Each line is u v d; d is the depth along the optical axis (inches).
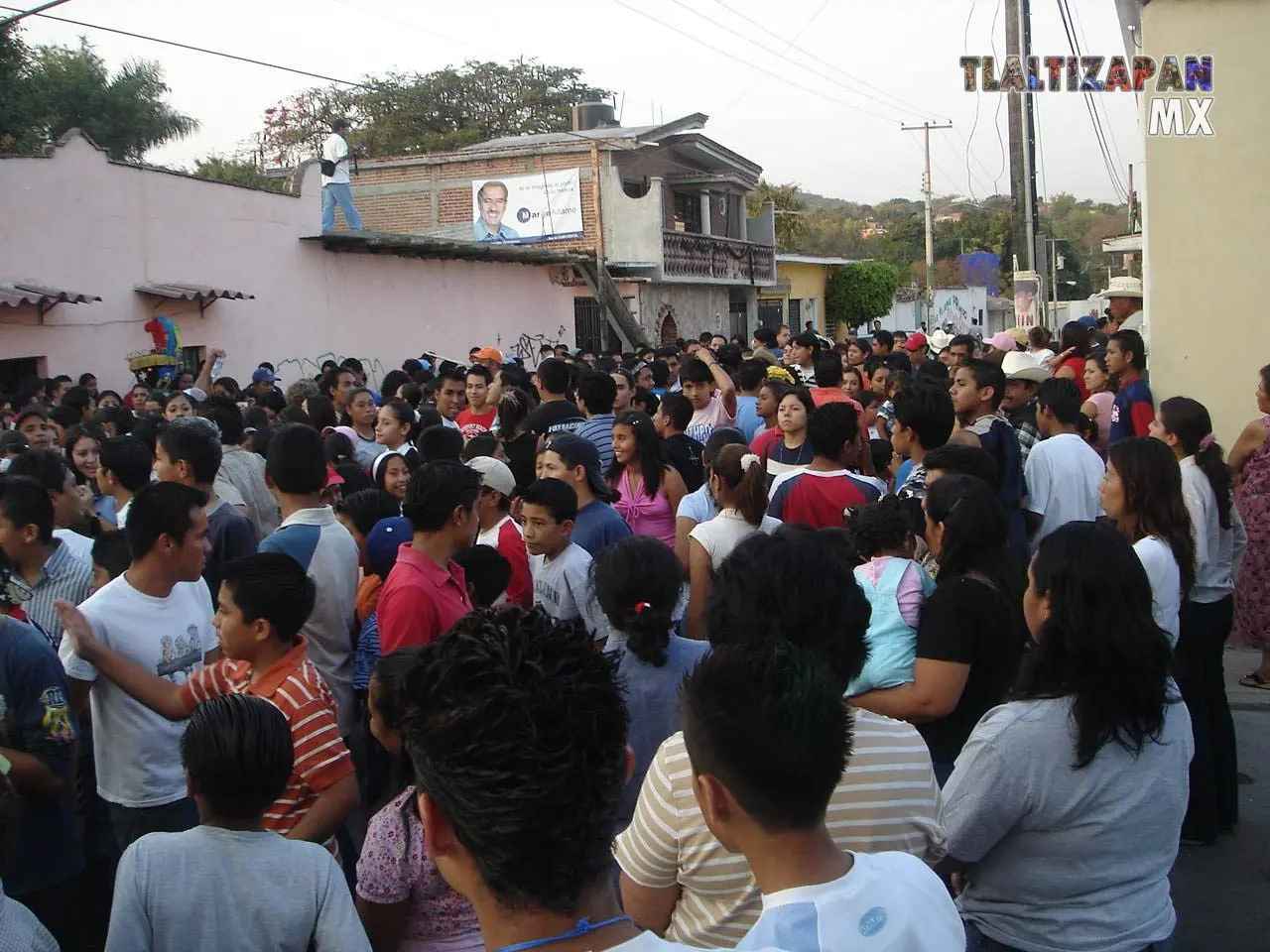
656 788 95.2
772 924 69.2
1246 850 189.0
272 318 653.9
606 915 62.0
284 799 125.6
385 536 206.1
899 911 70.1
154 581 149.9
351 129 1734.7
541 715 60.5
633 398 361.7
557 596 183.9
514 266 917.2
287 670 131.0
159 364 530.0
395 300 765.9
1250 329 319.6
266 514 268.7
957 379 232.7
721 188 1264.8
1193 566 168.4
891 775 95.7
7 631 134.8
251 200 635.5
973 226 2738.7
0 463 280.1
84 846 172.7
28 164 502.9
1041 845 101.1
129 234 554.9
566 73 1889.8
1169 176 324.2
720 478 188.4
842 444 210.5
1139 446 167.8
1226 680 271.6
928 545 162.2
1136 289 541.6
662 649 124.9
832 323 1615.4
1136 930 99.9
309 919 103.0
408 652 113.4
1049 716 99.5
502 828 58.6
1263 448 256.8
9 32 918.4
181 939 100.1
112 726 147.9
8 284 490.6
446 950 108.3
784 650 73.9
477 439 266.8
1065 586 99.7
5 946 93.7
